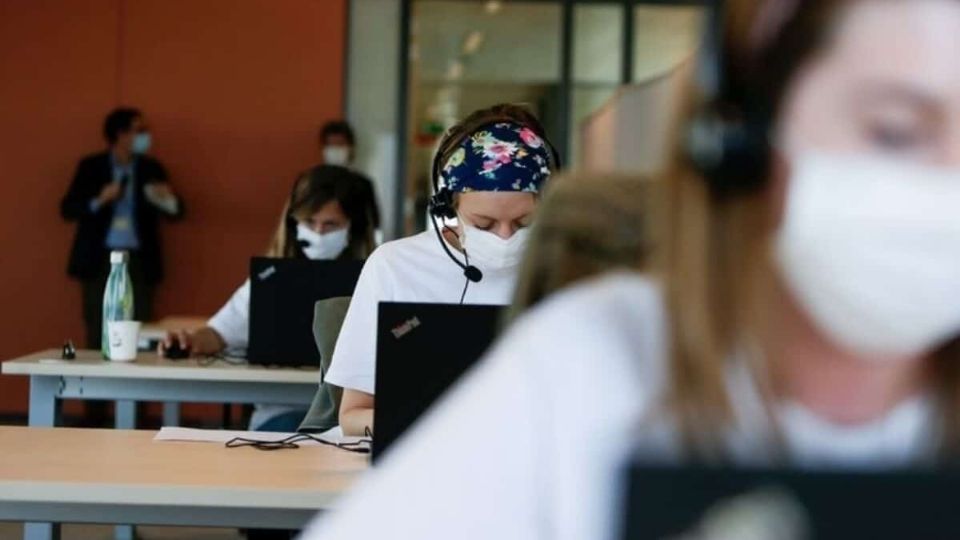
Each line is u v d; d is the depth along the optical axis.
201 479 3.24
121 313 6.07
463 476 1.02
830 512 0.86
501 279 3.93
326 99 11.40
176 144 11.33
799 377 0.98
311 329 5.85
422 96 11.53
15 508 3.26
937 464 0.90
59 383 5.86
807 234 0.95
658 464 0.87
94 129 11.27
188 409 10.83
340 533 1.04
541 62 11.53
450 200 3.95
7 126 11.20
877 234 0.93
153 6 11.29
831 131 0.97
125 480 3.19
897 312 0.94
